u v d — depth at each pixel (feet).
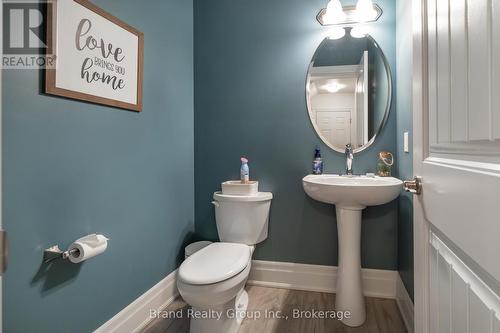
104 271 4.31
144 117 5.25
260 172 6.78
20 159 3.15
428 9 2.56
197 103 7.13
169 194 6.07
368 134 6.20
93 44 4.00
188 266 4.48
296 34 6.53
